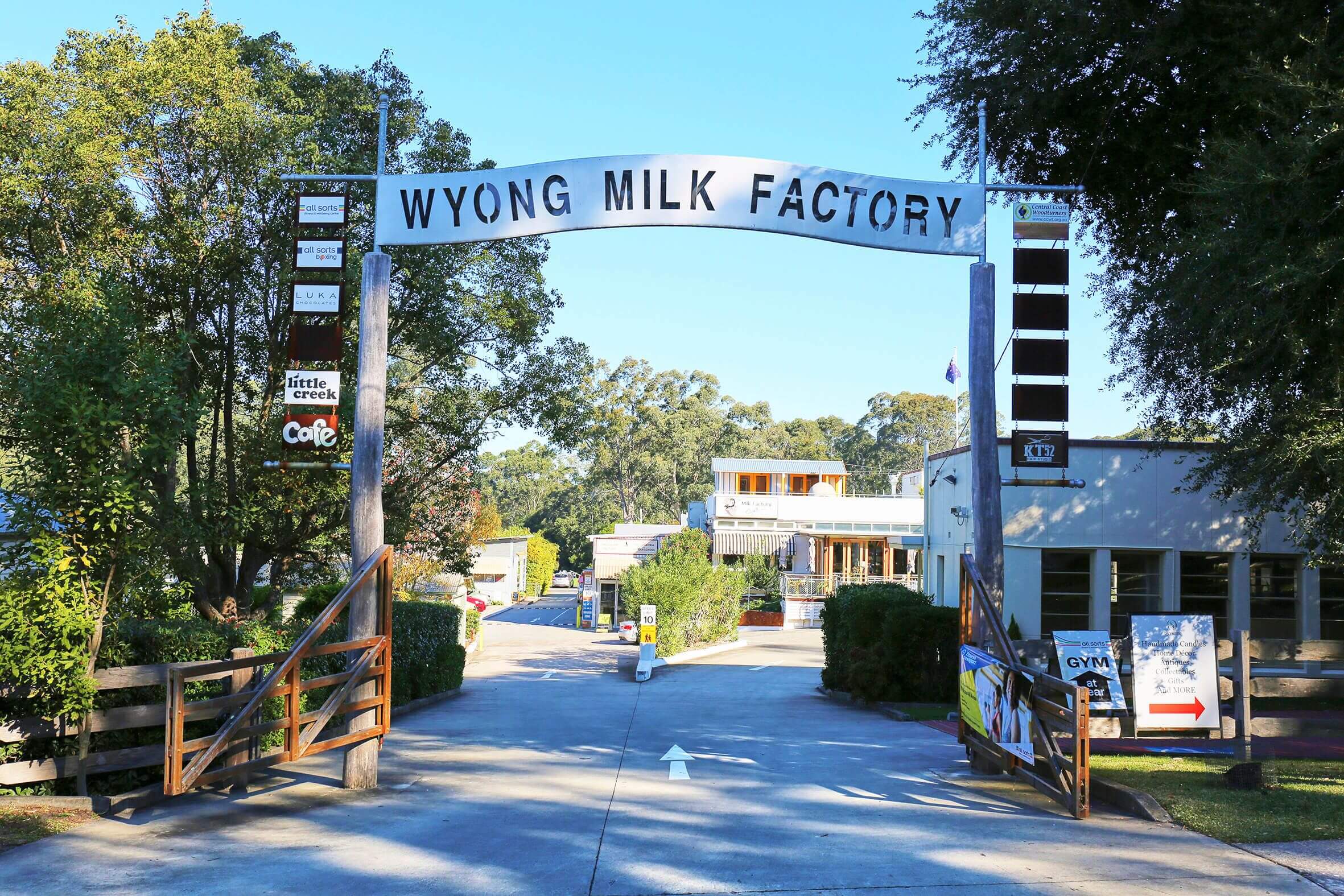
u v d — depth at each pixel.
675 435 91.88
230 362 18.83
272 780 10.02
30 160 16.05
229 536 17.52
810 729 14.49
